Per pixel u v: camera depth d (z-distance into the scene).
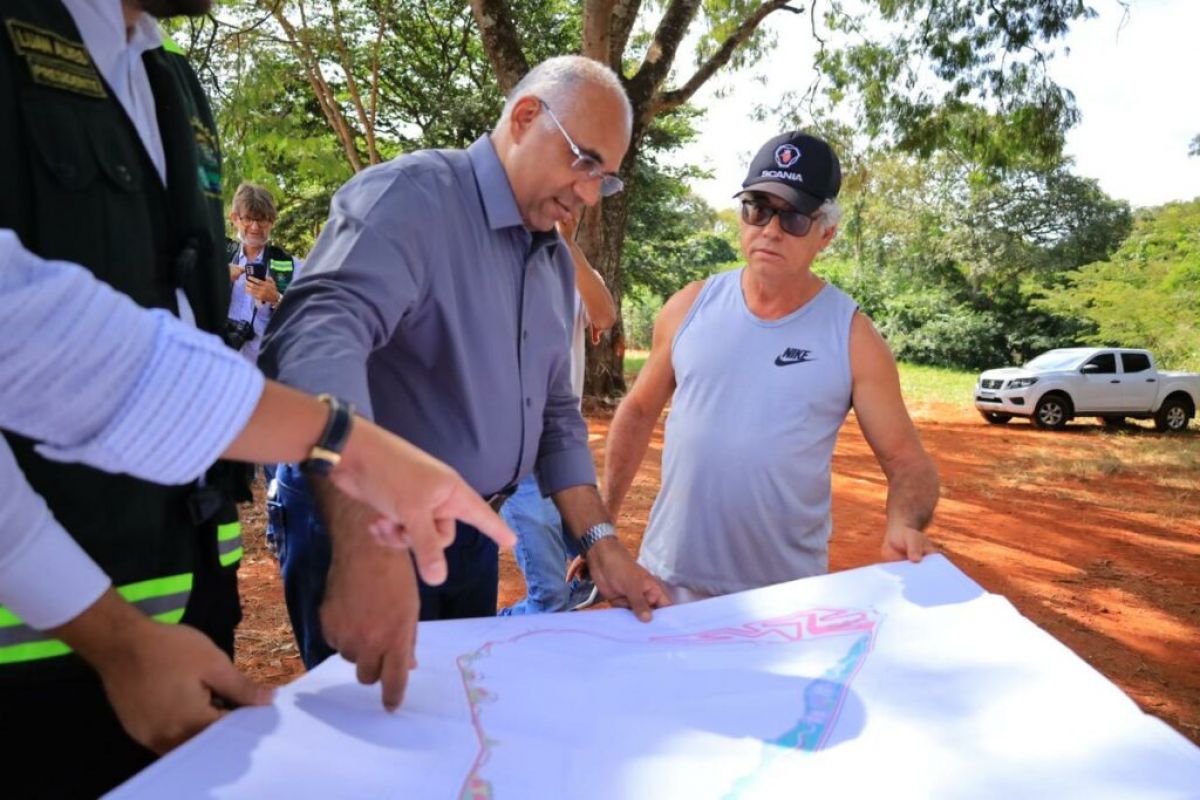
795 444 2.52
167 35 1.66
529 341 2.19
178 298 1.43
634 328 40.75
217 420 0.95
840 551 7.53
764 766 1.21
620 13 13.76
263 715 1.22
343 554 1.30
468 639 1.65
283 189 23.38
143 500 1.33
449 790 1.12
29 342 0.88
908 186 39.84
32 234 1.18
